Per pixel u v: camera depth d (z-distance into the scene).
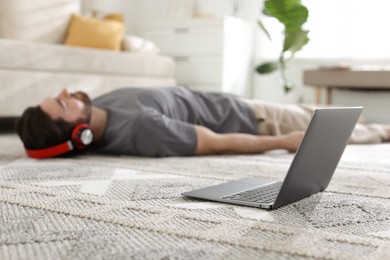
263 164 1.74
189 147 1.88
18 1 3.75
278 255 0.73
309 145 0.98
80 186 1.27
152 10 5.30
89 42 3.85
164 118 1.88
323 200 1.12
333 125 1.02
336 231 0.87
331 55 4.62
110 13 4.88
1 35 3.69
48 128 1.77
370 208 1.05
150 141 1.85
